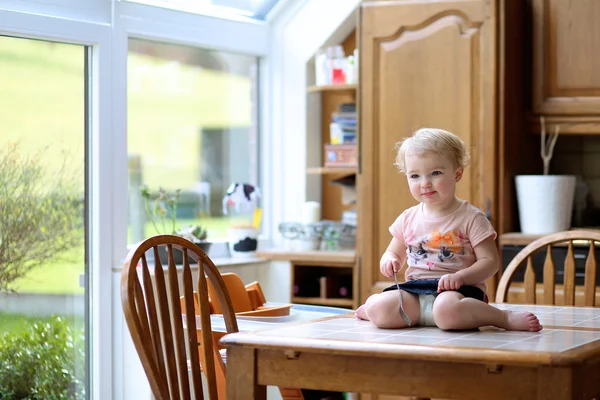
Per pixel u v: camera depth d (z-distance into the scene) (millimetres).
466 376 1440
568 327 1706
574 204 3877
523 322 1620
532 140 3908
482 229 1690
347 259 3646
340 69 3922
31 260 3154
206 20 3766
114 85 3375
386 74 3588
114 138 3367
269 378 1606
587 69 3568
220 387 2184
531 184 3490
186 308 1962
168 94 3684
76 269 3297
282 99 4098
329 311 2506
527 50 3703
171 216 3672
